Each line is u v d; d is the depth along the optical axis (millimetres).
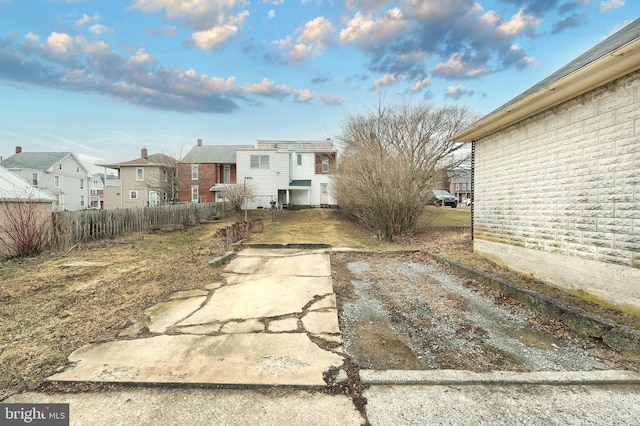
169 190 25406
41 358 2400
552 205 4324
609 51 3098
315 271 5500
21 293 3982
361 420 1788
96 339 2750
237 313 3439
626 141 3232
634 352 2523
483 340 2883
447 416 1833
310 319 3291
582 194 3812
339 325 3211
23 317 3219
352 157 11836
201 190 25844
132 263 5785
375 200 9156
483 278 4688
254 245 7938
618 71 3154
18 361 2348
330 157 22078
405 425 1751
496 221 5746
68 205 29922
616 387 2145
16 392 1983
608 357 2555
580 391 2096
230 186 20312
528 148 4848
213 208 16312
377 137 12586
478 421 1793
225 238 8477
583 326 2984
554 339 2908
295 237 9742
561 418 1824
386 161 9164
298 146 27641
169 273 5152
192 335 2855
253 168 23453
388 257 6875
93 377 2141
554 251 4285
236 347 2625
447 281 4930
